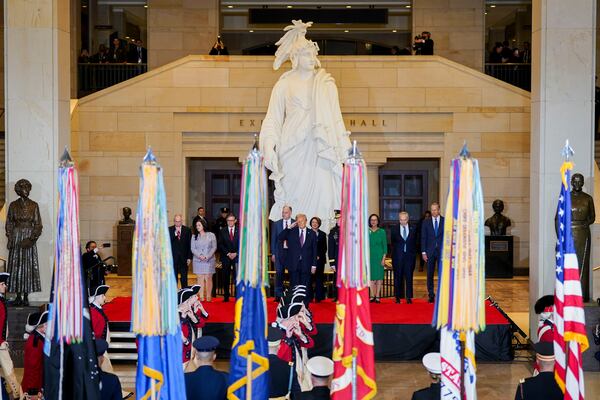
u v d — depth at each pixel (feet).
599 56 95.09
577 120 50.75
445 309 23.27
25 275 49.85
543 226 50.93
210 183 88.33
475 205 22.95
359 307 24.03
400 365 48.83
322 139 61.26
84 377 25.38
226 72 78.43
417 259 87.51
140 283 23.71
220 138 79.25
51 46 52.34
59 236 24.17
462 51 93.97
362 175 23.79
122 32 101.65
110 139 79.36
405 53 84.02
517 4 99.96
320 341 48.96
